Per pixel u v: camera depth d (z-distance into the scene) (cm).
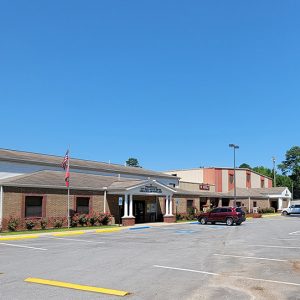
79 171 4169
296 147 13025
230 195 6238
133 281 1092
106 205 3656
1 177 3388
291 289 998
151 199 4244
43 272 1223
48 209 3136
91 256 1582
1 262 1423
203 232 2942
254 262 1444
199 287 1020
